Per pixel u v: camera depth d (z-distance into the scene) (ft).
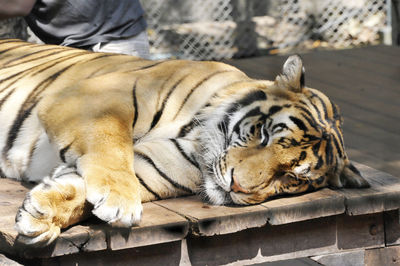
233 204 18.45
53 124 18.71
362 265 20.11
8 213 17.11
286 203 18.31
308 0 56.44
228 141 19.61
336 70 46.83
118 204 16.14
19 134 19.97
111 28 26.58
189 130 19.74
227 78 20.63
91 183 16.38
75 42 26.16
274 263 26.99
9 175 20.29
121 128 18.45
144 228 16.55
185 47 52.65
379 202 19.17
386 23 57.26
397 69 46.78
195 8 53.67
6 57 22.20
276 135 18.76
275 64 48.47
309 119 19.19
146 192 18.63
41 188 15.80
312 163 18.76
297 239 19.04
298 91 20.06
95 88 19.33
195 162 19.39
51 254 15.83
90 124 18.29
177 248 17.60
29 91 20.36
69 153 18.11
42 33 26.43
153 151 19.11
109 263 16.89
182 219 17.08
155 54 51.72
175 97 19.90
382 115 38.22
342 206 18.80
